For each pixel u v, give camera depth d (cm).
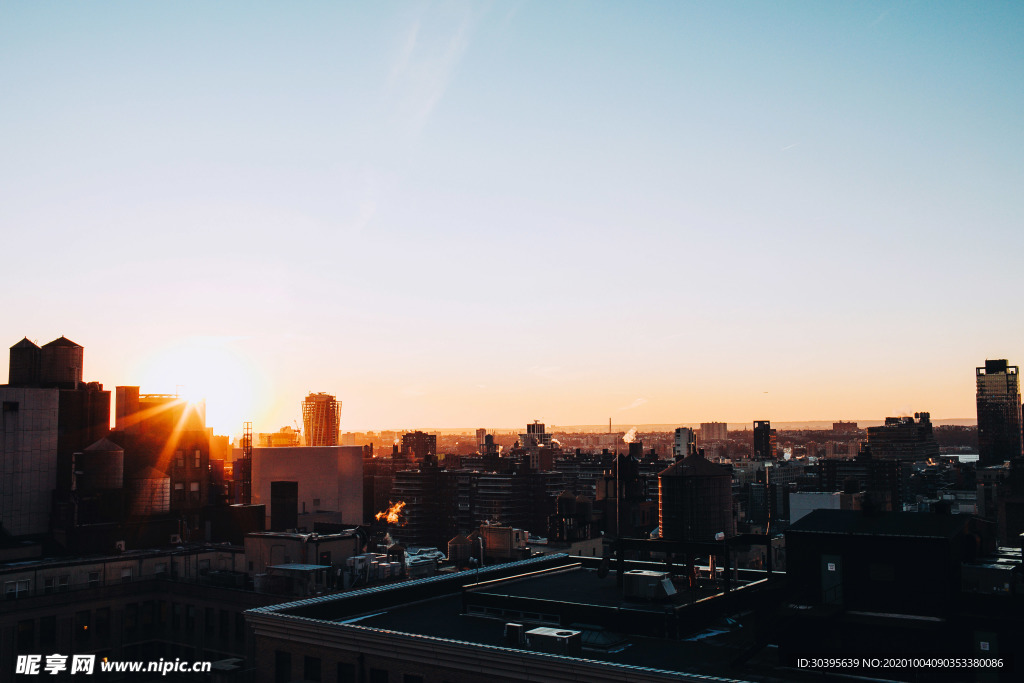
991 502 19025
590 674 3541
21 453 10412
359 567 8644
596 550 15800
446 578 5969
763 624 4328
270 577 8494
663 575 4934
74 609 8556
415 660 4100
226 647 8394
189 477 11938
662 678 3388
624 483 17588
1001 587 4547
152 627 9125
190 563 9712
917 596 4209
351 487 19650
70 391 11500
